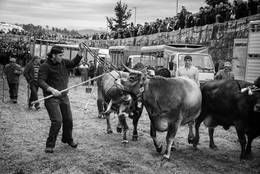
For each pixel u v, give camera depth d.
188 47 15.02
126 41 32.72
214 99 6.21
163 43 24.02
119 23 54.09
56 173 5.09
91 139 7.30
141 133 8.01
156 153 6.31
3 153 6.01
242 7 16.52
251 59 11.45
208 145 7.11
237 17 16.77
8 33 61.06
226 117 6.13
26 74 10.88
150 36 26.75
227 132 8.47
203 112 6.61
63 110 6.21
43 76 5.89
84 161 5.70
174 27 23.56
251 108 5.57
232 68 14.13
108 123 7.94
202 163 5.81
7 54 38.75
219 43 17.20
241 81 5.99
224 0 24.14
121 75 7.49
